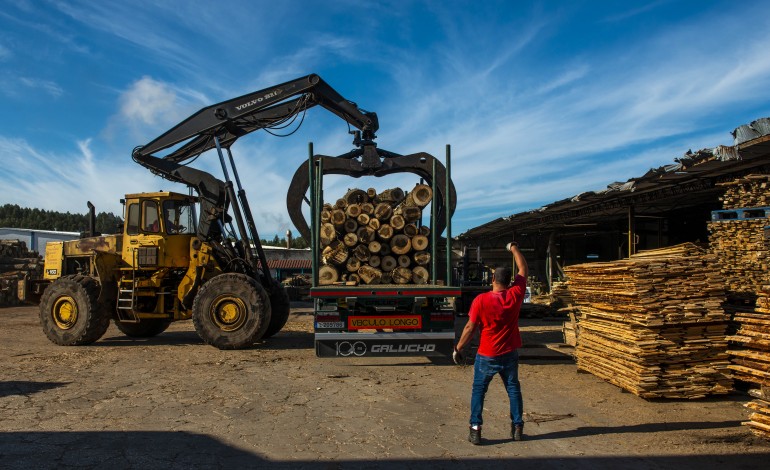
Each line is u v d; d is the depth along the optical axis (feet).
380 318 26.50
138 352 30.94
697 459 14.19
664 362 19.49
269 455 14.55
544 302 60.80
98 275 33.55
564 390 21.57
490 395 20.98
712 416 17.88
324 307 26.99
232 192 34.55
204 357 29.25
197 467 13.71
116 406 19.29
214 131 35.58
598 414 18.24
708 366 19.58
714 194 41.86
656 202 46.78
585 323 23.75
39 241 124.57
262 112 35.55
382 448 15.10
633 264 19.62
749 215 27.61
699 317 19.31
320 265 29.45
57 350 31.78
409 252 29.09
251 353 30.50
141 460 14.16
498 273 15.94
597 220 63.31
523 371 25.22
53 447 15.08
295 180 31.65
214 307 31.60
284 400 20.18
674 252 21.16
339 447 15.17
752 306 24.30
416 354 26.18
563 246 83.66
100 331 33.55
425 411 18.78
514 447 15.16
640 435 16.07
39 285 37.83
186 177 35.70
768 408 15.24
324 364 27.32
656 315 19.13
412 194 28.68
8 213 345.10
